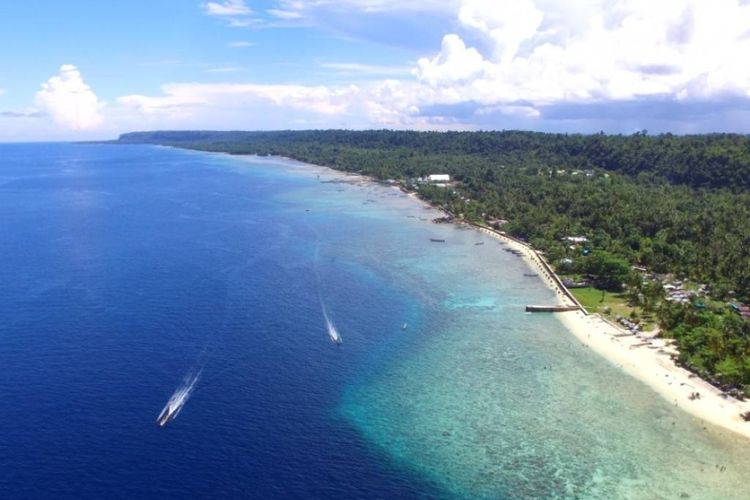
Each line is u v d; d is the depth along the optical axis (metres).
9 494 80.50
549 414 102.88
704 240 192.12
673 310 137.75
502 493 83.25
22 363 117.75
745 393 106.75
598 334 136.38
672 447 93.50
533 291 168.25
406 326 141.25
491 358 124.44
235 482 83.69
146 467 86.31
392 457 90.56
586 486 84.69
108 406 102.19
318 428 97.31
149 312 147.00
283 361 121.12
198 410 101.44
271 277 178.12
